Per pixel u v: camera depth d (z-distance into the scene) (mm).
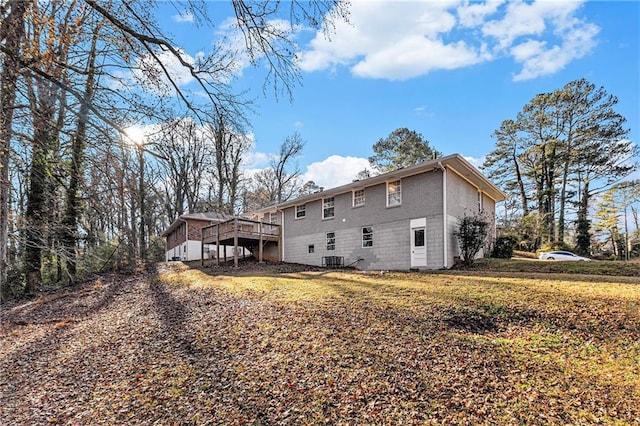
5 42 4277
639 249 29562
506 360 5191
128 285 15086
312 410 4254
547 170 30250
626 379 4469
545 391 4281
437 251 14547
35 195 8516
